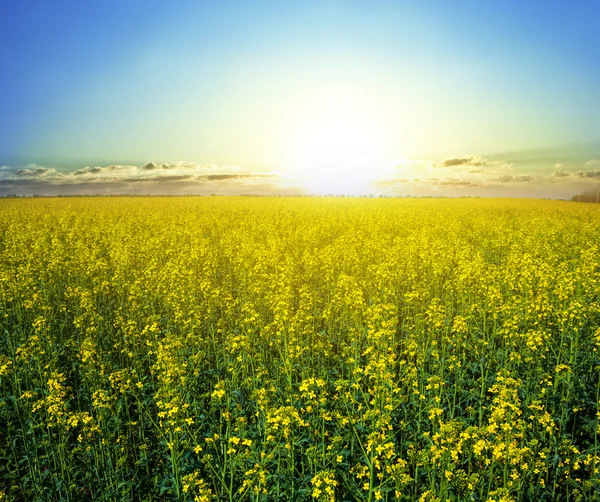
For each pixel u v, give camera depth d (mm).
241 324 10500
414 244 18984
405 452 6867
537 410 6836
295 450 6559
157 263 17438
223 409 7445
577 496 5777
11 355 9516
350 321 11867
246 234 24500
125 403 7352
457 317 9547
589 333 10039
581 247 19375
